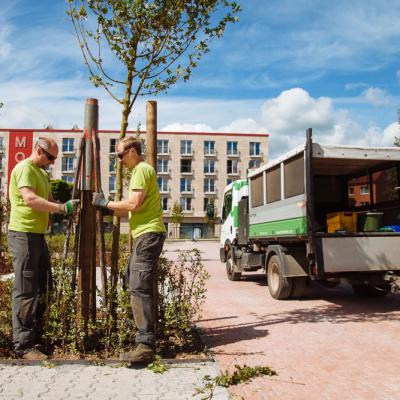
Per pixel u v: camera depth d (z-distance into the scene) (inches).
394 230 346.6
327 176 444.8
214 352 206.8
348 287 460.4
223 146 3068.4
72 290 194.9
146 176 183.0
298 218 341.7
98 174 201.0
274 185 395.5
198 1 239.0
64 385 157.2
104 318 195.5
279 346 219.9
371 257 323.9
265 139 3112.7
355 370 182.1
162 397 147.2
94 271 203.3
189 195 3011.8
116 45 233.6
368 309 328.8
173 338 217.8
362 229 349.7
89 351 194.1
